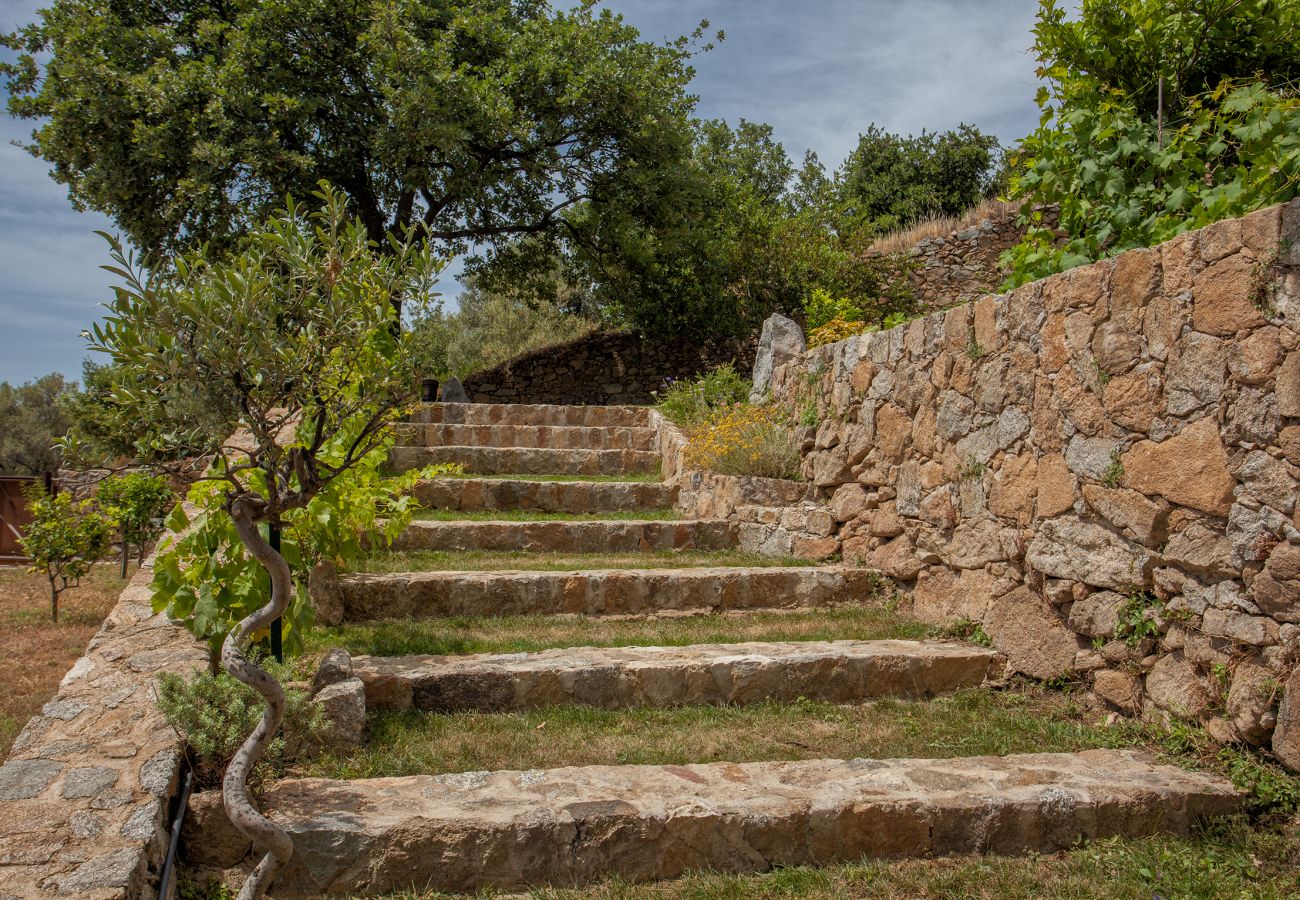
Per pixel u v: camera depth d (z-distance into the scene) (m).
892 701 4.18
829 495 6.49
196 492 3.78
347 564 5.14
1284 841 2.95
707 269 13.93
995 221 12.32
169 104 11.41
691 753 3.53
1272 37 5.09
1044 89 5.53
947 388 5.05
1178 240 3.49
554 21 13.56
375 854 2.72
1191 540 3.43
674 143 14.05
